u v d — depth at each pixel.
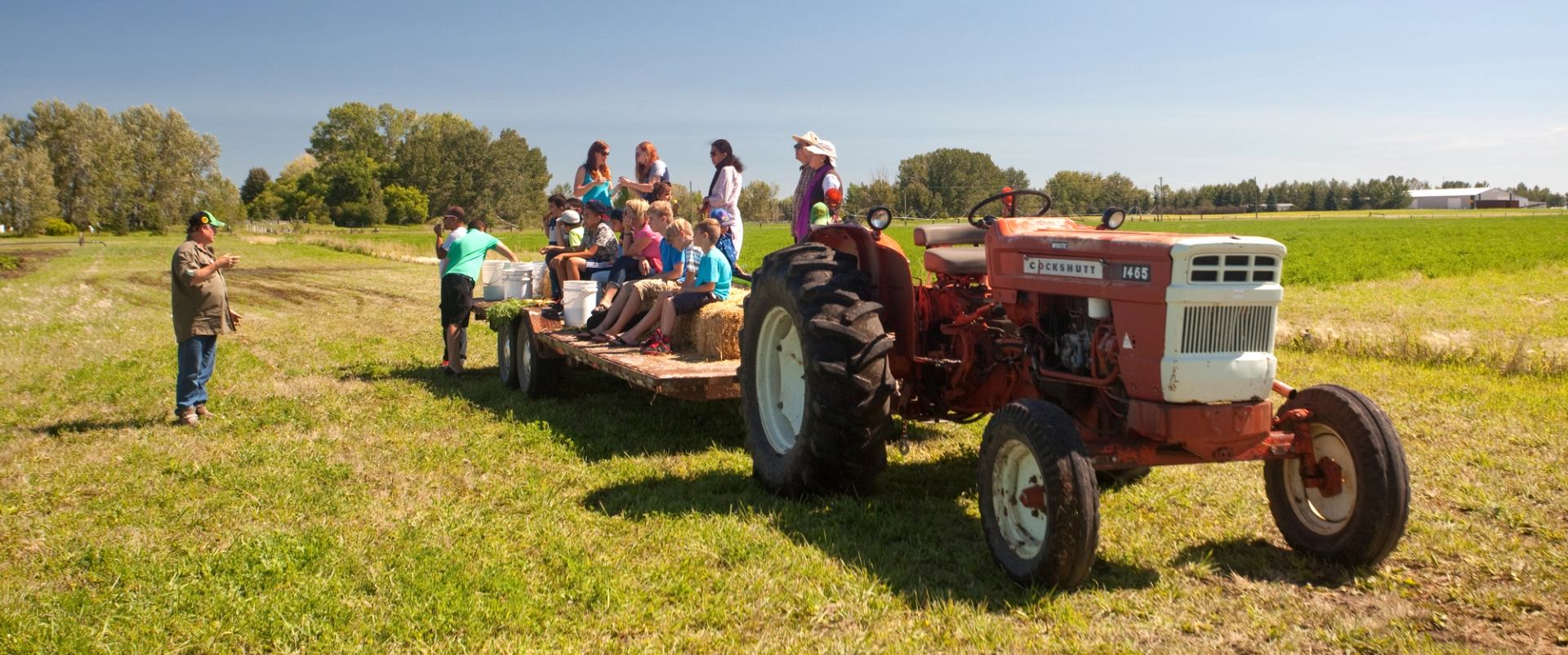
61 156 85.12
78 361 10.94
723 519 4.87
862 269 5.38
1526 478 5.39
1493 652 3.40
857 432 4.81
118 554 4.44
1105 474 5.48
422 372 10.09
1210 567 4.23
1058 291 4.31
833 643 3.49
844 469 4.93
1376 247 37.00
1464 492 5.17
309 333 13.73
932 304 5.43
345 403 8.21
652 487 5.55
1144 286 3.87
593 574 4.11
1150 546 4.46
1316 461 4.24
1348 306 15.43
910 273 5.15
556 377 8.30
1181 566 4.24
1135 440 4.02
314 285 23.59
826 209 6.93
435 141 115.44
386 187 113.69
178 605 3.85
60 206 84.94
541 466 6.03
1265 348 3.95
